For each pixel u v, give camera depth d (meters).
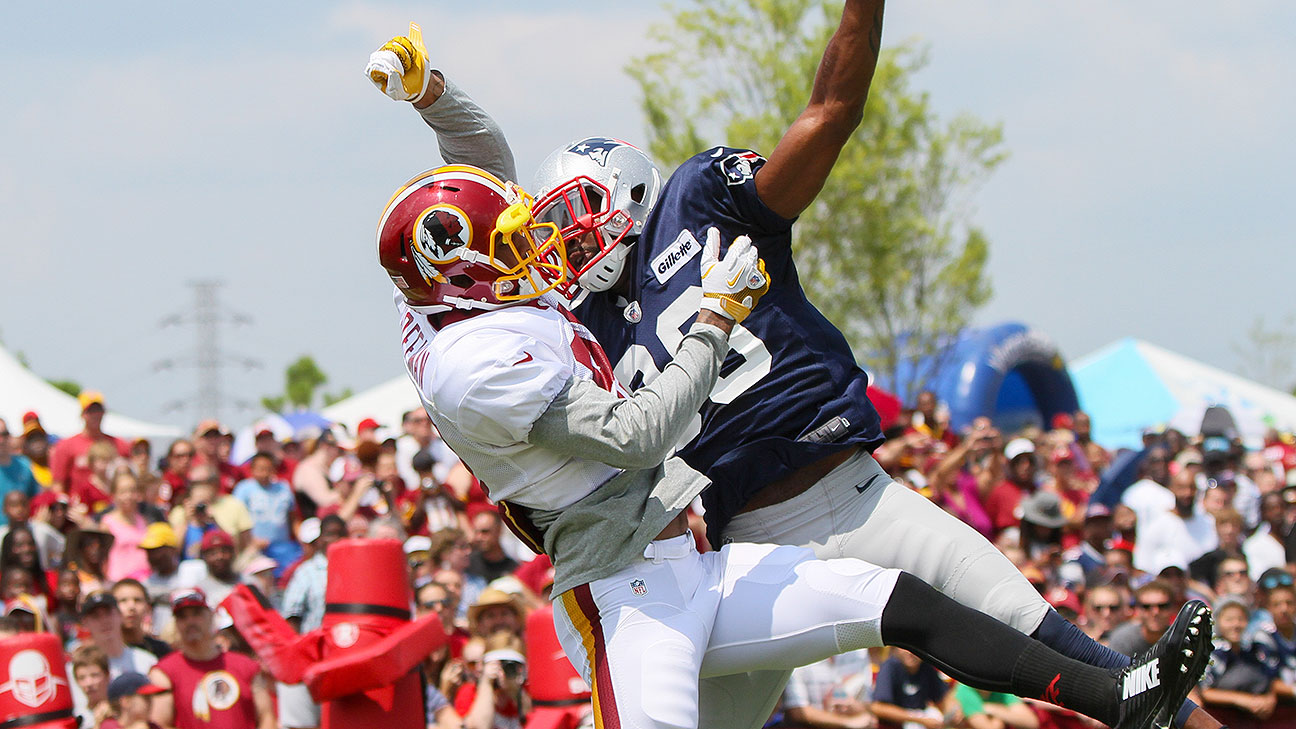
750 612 11.06
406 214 10.84
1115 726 10.13
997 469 36.19
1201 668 9.63
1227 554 30.23
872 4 11.20
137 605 23.23
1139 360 73.94
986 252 73.69
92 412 33.62
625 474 11.07
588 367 11.18
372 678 14.56
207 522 29.08
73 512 29.73
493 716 20.97
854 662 23.22
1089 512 31.88
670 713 10.59
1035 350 70.25
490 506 31.86
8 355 56.34
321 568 23.97
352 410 62.16
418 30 11.97
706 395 10.80
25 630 21.81
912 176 73.00
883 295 72.88
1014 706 23.27
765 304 12.23
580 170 12.10
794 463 12.06
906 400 73.06
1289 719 24.25
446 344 10.74
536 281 11.20
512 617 22.16
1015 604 11.49
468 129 12.36
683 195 12.38
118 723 20.59
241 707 21.25
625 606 10.85
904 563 11.91
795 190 11.94
